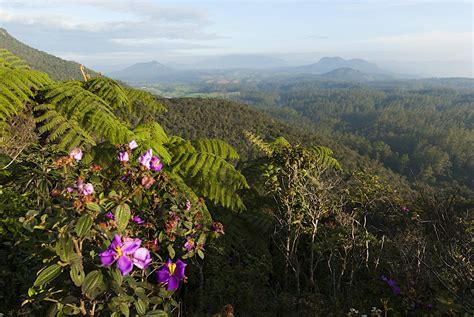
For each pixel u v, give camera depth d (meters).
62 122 2.84
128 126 3.63
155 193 1.98
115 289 1.26
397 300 2.83
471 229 2.85
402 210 3.77
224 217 3.49
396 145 124.75
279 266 3.65
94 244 1.41
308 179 3.45
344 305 2.83
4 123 2.67
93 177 1.77
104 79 3.61
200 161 3.09
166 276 1.42
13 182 2.19
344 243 3.08
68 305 1.27
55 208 1.35
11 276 1.86
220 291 2.55
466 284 2.54
